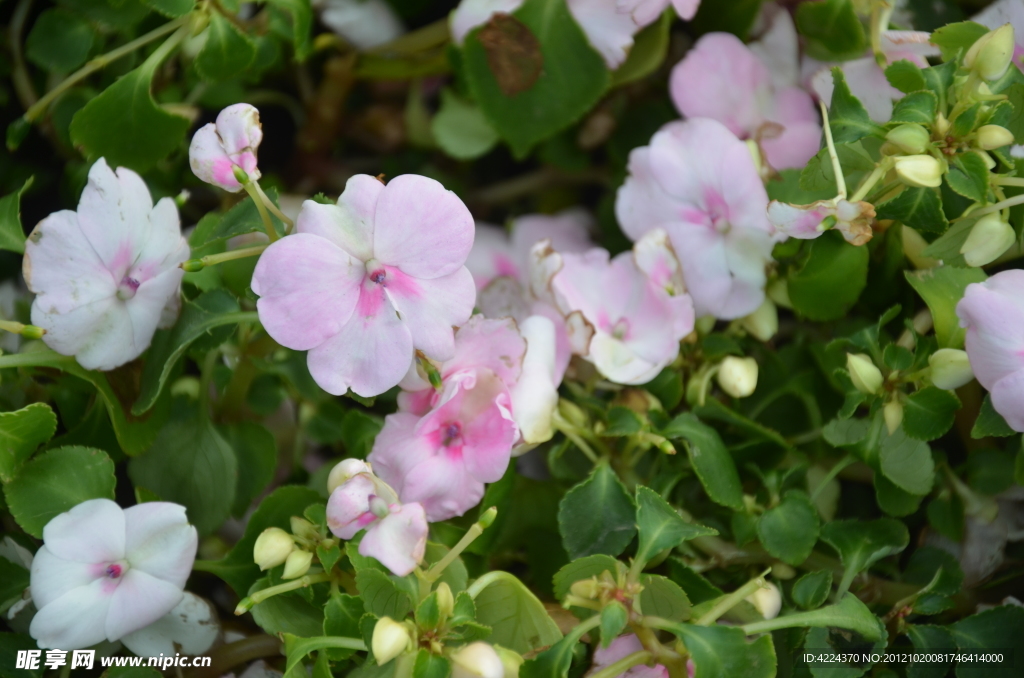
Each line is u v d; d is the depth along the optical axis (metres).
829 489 0.72
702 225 0.71
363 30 0.75
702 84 0.72
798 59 0.73
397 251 0.65
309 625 0.68
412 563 0.64
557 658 0.65
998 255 0.67
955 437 0.72
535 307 0.70
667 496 0.71
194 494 0.70
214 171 0.66
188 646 0.69
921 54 0.71
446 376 0.67
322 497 0.69
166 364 0.67
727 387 0.70
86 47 0.72
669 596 0.67
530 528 0.71
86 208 0.67
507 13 0.71
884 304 0.72
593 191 0.76
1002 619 0.69
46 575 0.67
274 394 0.72
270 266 0.65
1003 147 0.69
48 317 0.67
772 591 0.68
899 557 0.72
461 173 0.76
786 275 0.71
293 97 0.76
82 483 0.68
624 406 0.70
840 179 0.66
